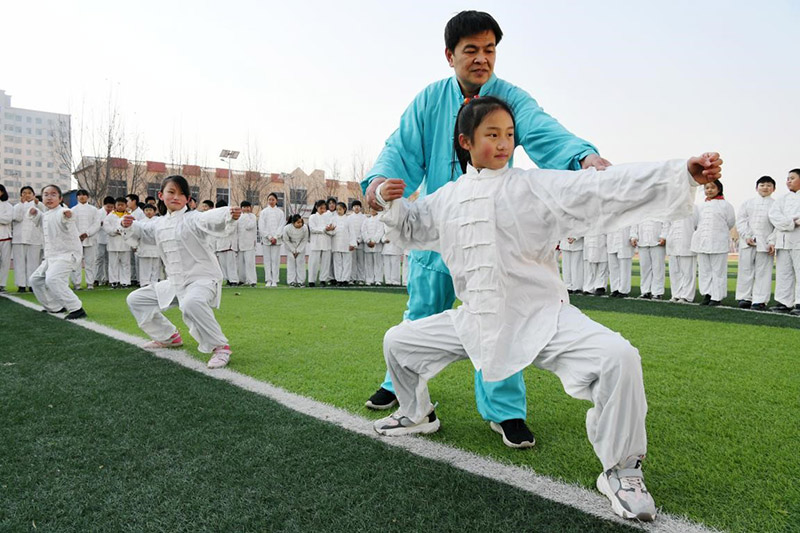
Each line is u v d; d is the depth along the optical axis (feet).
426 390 8.37
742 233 28.25
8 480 6.81
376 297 31.22
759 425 8.97
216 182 110.01
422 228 7.72
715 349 15.34
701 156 5.52
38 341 16.03
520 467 7.25
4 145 265.34
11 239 34.47
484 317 6.86
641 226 33.06
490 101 6.98
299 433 8.44
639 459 6.18
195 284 13.67
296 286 42.47
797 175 26.02
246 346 15.64
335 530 5.60
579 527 5.68
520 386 8.39
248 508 6.07
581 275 38.32
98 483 6.72
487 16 8.38
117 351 14.67
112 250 38.24
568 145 7.61
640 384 5.88
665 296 35.06
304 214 116.67
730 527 5.72
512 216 6.82
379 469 7.11
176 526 5.70
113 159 90.89
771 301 30.78
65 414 9.35
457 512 5.97
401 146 9.55
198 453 7.64
